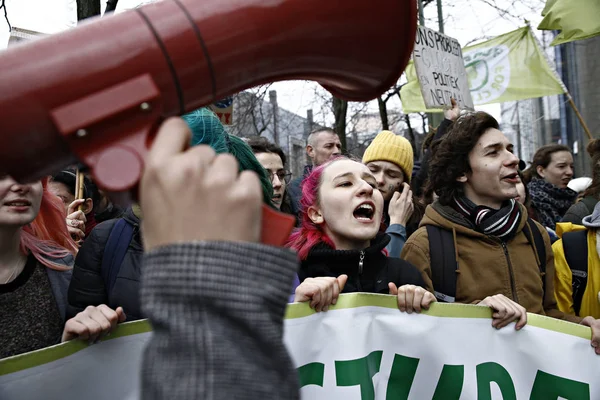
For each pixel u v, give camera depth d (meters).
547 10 5.78
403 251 2.74
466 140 2.70
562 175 5.30
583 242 2.90
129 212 2.08
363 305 1.94
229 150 2.23
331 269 2.37
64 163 0.66
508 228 2.61
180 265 0.56
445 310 1.99
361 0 0.75
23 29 3.31
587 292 2.84
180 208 0.57
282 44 0.73
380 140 3.82
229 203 0.58
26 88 0.61
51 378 1.49
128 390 1.57
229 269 0.57
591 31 5.36
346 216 2.38
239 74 0.72
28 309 2.01
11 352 1.92
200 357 0.55
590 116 27.02
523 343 2.00
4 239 1.98
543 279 2.71
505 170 2.65
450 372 1.97
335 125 9.38
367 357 1.92
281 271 0.60
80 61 0.63
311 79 0.83
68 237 2.43
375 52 0.80
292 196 4.45
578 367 1.96
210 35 0.68
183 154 0.59
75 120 0.61
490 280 2.57
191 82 0.68
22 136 0.61
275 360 0.58
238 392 0.55
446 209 2.71
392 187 3.74
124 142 0.63
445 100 5.06
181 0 0.69
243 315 0.56
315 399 1.87
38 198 2.04
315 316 1.90
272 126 19.34
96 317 1.56
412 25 0.78
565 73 30.09
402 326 1.96
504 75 6.68
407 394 1.95
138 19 0.66
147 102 0.63
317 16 0.74
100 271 2.01
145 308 0.57
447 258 2.60
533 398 1.98
